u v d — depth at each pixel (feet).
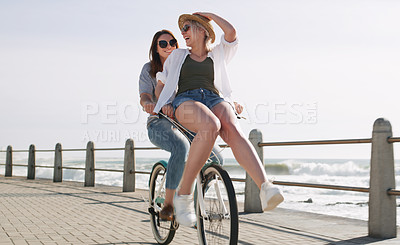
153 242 14.87
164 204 12.62
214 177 10.94
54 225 18.26
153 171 14.78
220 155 11.84
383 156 15.16
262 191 9.62
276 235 15.90
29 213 21.95
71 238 15.42
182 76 11.60
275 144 20.86
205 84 11.45
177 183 12.34
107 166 151.23
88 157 41.19
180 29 12.16
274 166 135.33
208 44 11.85
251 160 10.13
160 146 13.00
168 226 13.60
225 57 11.93
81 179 123.75
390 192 14.99
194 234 16.31
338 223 18.39
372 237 15.21
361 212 30.32
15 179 53.67
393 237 15.12
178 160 12.30
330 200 44.47
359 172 122.11
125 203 27.07
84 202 27.50
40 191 35.73
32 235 15.88
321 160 189.16
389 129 15.23
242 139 10.42
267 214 21.27
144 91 14.23
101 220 19.90
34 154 54.08
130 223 19.07
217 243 10.61
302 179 113.19
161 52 14.29
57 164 47.88
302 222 18.78
